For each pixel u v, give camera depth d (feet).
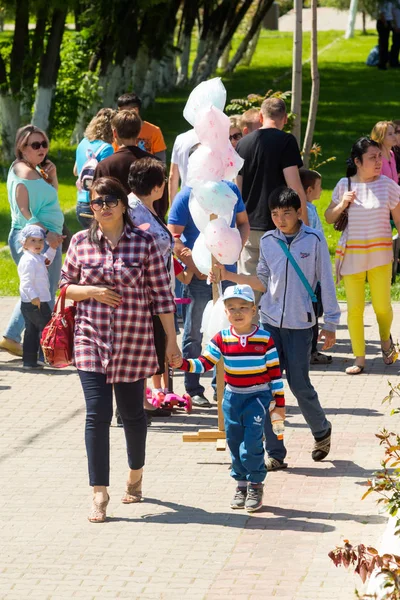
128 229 38.65
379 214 56.80
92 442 38.83
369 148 56.34
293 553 35.86
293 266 43.04
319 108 195.62
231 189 45.11
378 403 52.39
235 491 41.75
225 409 39.81
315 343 59.52
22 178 58.95
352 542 36.40
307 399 43.57
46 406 53.21
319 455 44.57
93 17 148.77
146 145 68.74
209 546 36.70
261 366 39.06
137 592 33.40
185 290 51.26
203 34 220.84
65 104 143.23
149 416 50.55
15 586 34.01
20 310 61.41
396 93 216.54
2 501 41.22
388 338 59.11
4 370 59.82
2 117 139.33
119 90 154.92
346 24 382.83
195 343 51.26
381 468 43.52
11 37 175.73
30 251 58.18
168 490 42.01
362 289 57.57
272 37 349.20
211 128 43.11
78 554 36.35
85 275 38.24
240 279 44.16
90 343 38.37
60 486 42.70
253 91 209.26
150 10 165.68
